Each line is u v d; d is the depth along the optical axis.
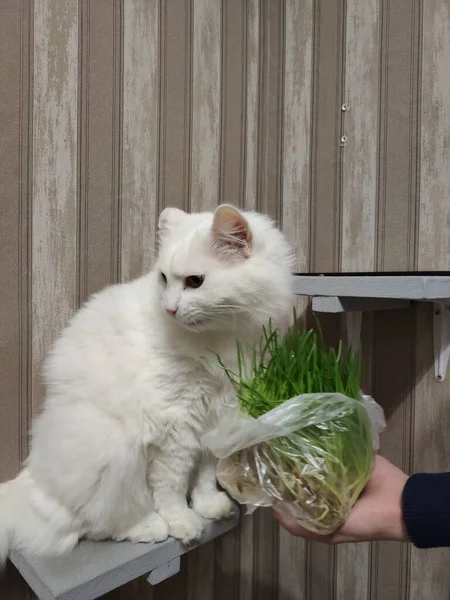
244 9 1.47
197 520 1.01
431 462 1.14
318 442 0.67
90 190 1.16
